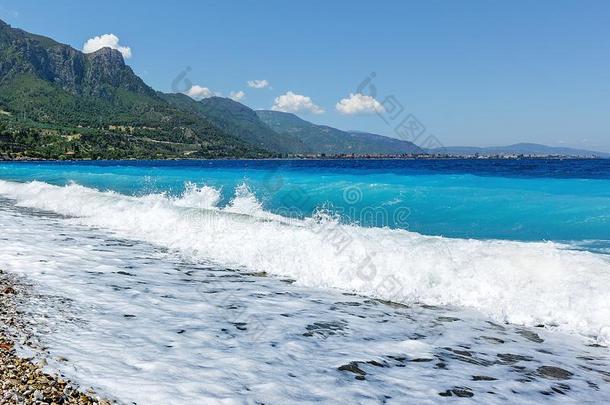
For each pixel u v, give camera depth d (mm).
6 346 4961
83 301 7031
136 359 5004
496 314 7461
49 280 8188
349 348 5844
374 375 5055
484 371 5316
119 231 14359
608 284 7570
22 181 33531
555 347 6180
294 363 5254
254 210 16906
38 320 6004
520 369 5406
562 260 8711
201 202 19594
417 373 5180
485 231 12555
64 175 40750
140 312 6719
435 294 8312
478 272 8672
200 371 4828
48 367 4539
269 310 7281
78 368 4613
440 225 13508
